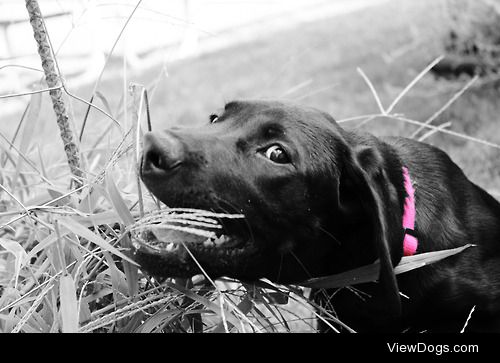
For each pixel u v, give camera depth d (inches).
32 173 31.7
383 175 30.4
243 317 26.8
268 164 28.8
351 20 107.3
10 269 28.9
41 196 31.3
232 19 138.7
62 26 58.8
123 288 27.7
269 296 30.5
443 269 32.2
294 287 31.6
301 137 29.4
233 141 28.7
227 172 28.1
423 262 29.8
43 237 29.5
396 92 67.5
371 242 30.6
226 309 28.5
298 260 30.4
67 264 27.9
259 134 29.1
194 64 101.7
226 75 91.3
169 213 27.4
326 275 31.4
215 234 28.1
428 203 32.6
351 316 32.6
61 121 29.4
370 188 29.2
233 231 28.5
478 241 33.4
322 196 29.8
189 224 27.6
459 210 33.7
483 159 52.3
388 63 76.1
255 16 138.8
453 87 63.6
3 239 28.4
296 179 29.1
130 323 27.3
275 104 30.1
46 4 58.7
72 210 27.9
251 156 28.8
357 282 30.1
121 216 27.1
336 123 31.6
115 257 29.2
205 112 74.9
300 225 29.7
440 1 70.9
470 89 63.0
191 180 27.4
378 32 91.8
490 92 62.9
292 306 39.6
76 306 24.5
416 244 31.1
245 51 105.2
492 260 33.5
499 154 52.7
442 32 66.2
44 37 28.7
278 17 133.6
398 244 29.6
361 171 29.5
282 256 29.9
